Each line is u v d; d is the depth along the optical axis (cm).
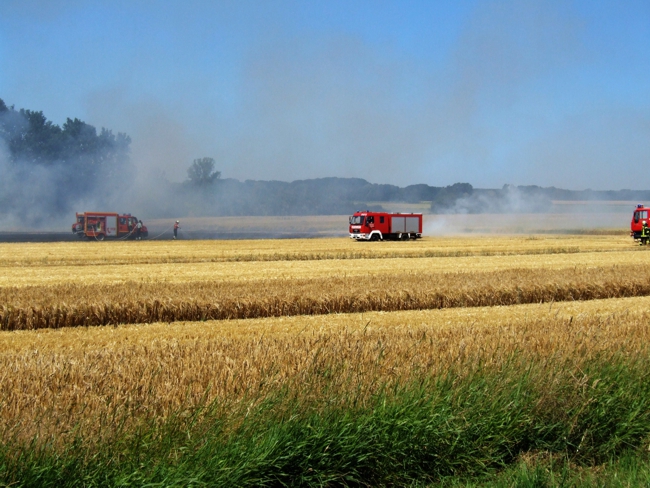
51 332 1528
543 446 757
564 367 845
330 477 644
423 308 1969
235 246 4878
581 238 6494
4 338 1434
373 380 756
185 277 2642
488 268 3108
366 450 670
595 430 776
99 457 585
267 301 1800
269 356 901
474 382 777
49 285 2277
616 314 1530
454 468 709
